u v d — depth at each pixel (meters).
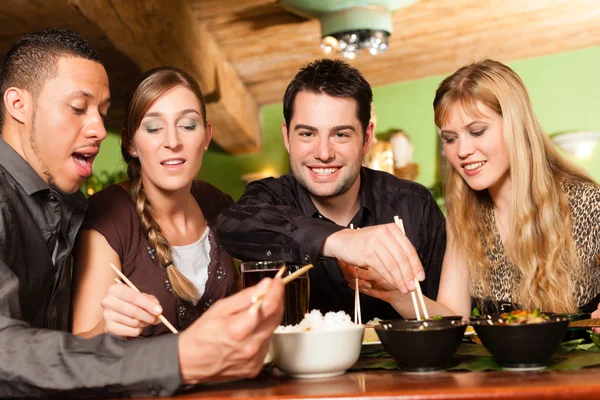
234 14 4.96
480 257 2.23
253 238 1.80
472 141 2.10
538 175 2.15
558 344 1.29
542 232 2.15
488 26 5.35
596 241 2.16
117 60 4.57
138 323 1.38
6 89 1.70
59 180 1.74
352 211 2.33
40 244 1.75
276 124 6.59
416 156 6.20
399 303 1.90
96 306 2.02
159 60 4.71
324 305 2.32
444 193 2.32
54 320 1.88
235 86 5.92
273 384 1.27
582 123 5.87
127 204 2.17
